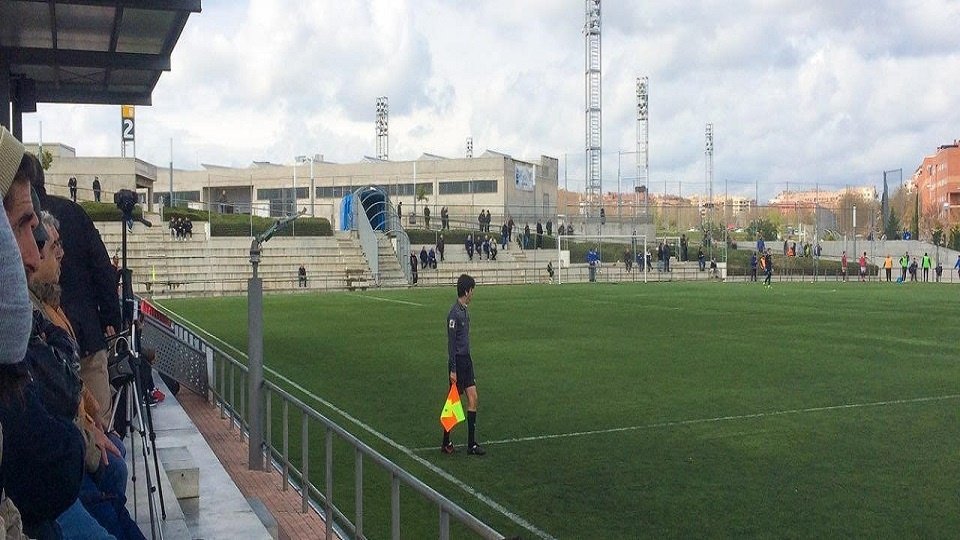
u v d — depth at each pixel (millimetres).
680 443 9523
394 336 21125
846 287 47969
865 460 8750
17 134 16250
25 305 1902
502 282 55156
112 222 45844
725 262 60375
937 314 27938
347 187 80688
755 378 14164
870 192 100562
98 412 3920
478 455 9039
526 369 15227
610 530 6629
